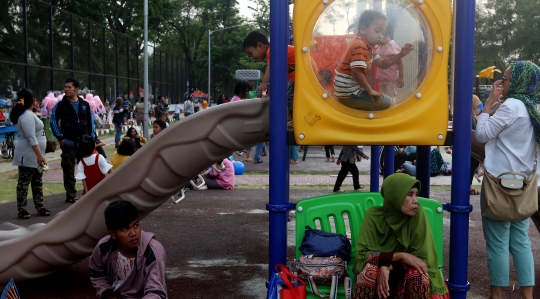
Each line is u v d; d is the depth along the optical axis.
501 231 4.53
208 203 10.26
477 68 68.12
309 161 18.53
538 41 66.94
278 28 4.03
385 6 4.03
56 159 17.98
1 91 20.44
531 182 4.39
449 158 18.36
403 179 3.82
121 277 3.52
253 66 63.09
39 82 22.94
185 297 5.12
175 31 72.62
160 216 9.03
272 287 3.92
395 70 4.05
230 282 5.58
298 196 10.93
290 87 4.87
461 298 4.14
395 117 4.07
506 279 4.53
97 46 29.39
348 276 4.13
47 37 23.58
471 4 4.02
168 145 4.82
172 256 6.59
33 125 8.34
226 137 4.72
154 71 42.69
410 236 3.86
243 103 4.68
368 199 4.46
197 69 70.31
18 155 8.45
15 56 21.22
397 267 3.86
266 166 16.77
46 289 5.35
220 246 7.08
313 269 3.97
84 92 25.12
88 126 9.60
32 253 5.12
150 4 43.41
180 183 5.02
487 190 4.45
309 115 4.06
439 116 4.08
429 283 3.69
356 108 4.08
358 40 4.03
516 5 67.75
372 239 3.93
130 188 4.97
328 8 4.02
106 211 3.39
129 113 32.53
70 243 5.14
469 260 6.38
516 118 4.39
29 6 22.25
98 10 35.66
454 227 4.16
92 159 7.47
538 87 4.48
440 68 4.06
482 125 4.48
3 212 9.11
